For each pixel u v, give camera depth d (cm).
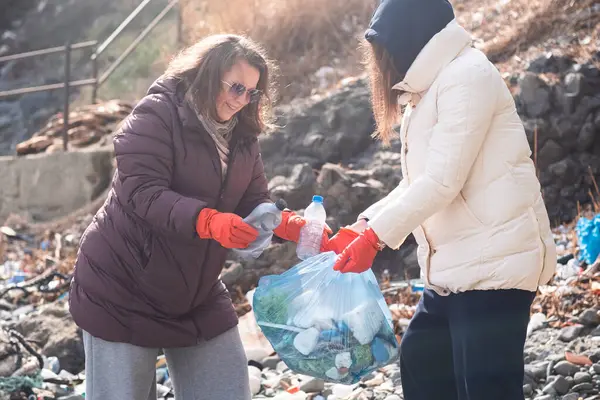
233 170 346
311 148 838
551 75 809
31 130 1571
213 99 326
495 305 313
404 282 665
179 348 364
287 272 347
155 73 1323
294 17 1065
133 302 340
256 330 585
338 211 737
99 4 1842
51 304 659
